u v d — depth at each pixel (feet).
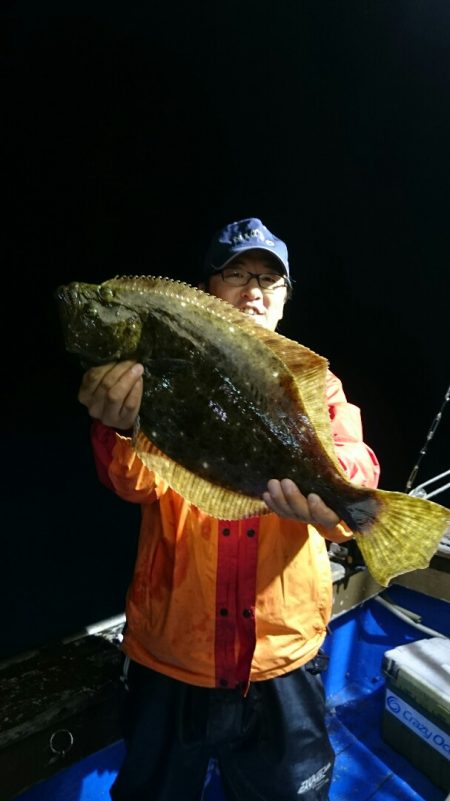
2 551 21.93
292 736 6.30
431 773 8.79
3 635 16.83
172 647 6.17
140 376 4.62
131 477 5.52
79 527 24.25
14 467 29.53
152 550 6.50
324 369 5.35
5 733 6.26
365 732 9.86
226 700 6.23
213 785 8.89
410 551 4.94
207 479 5.68
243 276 6.80
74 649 8.09
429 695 8.63
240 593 6.09
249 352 5.31
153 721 6.38
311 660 6.66
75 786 7.79
